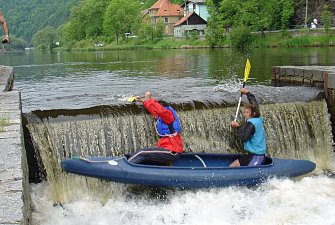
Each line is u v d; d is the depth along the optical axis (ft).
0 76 35.91
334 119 30.63
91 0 295.48
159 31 220.23
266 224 19.16
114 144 24.86
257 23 154.10
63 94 37.83
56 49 284.41
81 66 75.56
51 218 20.95
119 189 22.80
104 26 255.91
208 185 21.62
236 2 159.63
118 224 20.15
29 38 498.28
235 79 46.19
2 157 14.92
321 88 32.78
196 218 20.17
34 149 23.45
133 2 260.62
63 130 24.03
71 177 23.38
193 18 213.66
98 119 24.79
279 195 21.61
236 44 144.36
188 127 26.66
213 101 28.58
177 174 21.16
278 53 92.43
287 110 29.35
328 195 21.81
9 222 10.62
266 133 28.48
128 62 82.53
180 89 38.58
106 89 40.83
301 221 19.16
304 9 159.53
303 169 23.21
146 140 25.45
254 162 22.88
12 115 20.94
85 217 21.06
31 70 68.59
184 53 114.93
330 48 110.83
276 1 157.28
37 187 23.24
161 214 20.79
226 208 20.71
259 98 30.04
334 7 152.46
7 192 12.20
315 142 30.22
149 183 21.18
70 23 303.07
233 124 24.20
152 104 22.34
